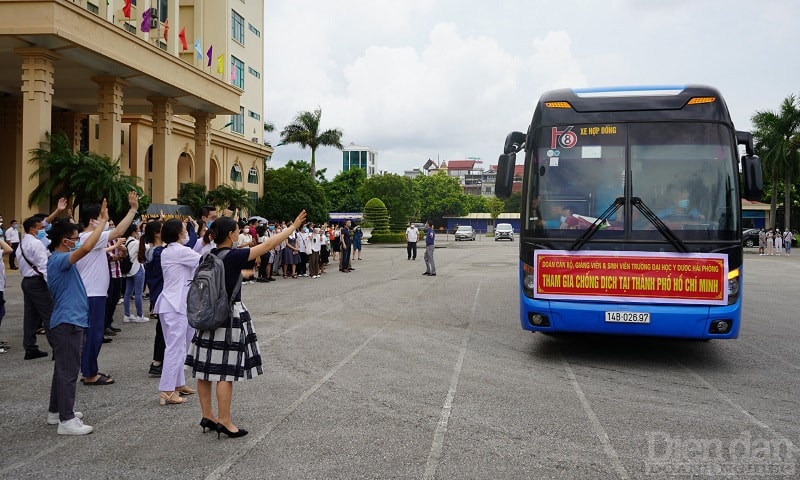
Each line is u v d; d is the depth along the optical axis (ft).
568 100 25.04
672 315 22.68
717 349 28.12
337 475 13.56
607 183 24.02
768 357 26.45
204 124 94.79
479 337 30.71
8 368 24.02
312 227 65.57
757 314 39.68
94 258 21.52
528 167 25.35
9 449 15.37
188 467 14.10
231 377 15.56
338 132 168.86
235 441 15.79
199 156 94.84
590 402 19.42
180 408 18.88
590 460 14.56
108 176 61.26
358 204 226.58
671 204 23.39
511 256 100.78
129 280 35.12
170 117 84.38
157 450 15.21
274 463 14.29
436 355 26.43
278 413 18.15
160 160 83.05
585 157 24.45
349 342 29.19
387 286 54.65
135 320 34.94
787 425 17.29
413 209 217.56
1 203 86.02
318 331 32.07
